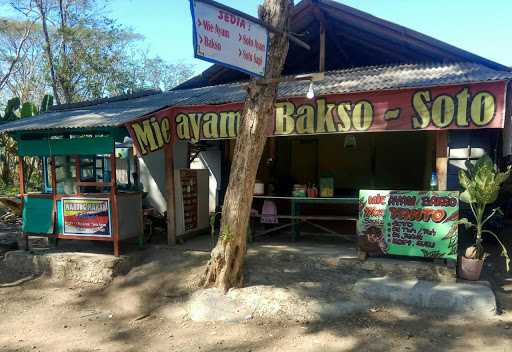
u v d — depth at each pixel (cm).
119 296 623
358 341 438
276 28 495
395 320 480
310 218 727
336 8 740
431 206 565
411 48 786
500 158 827
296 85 703
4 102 2656
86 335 505
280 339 455
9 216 1156
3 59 2550
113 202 683
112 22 2031
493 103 527
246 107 537
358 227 607
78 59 1917
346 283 571
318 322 488
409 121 570
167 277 645
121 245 775
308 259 636
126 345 472
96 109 841
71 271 689
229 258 561
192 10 359
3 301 620
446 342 427
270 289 553
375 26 737
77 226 712
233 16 408
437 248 561
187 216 795
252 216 758
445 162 580
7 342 491
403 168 1031
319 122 619
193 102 710
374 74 715
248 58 432
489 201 545
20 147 743
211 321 514
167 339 479
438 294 503
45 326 534
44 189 874
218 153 994
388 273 581
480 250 557
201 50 370
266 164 960
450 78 570
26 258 727
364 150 1058
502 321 466
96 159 891
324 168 1088
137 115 654
